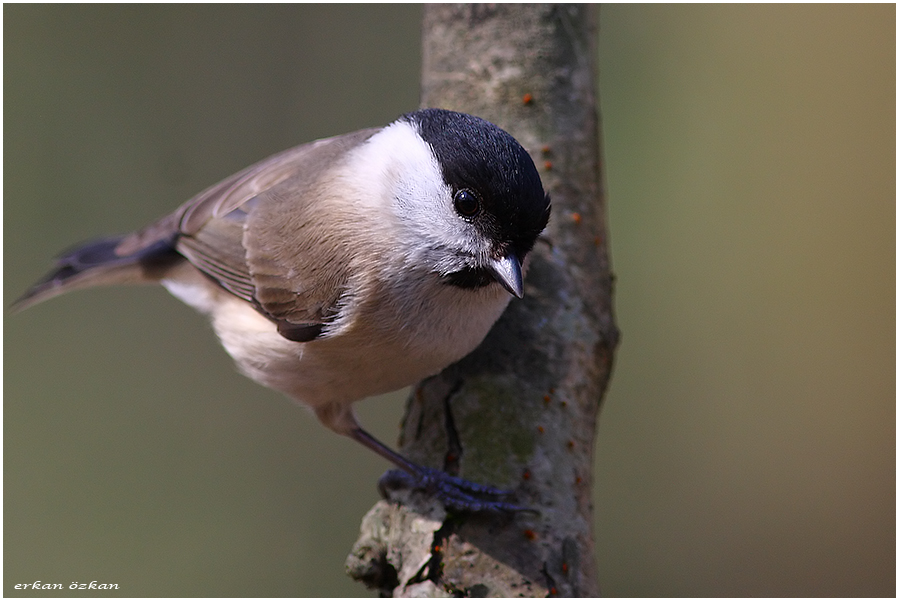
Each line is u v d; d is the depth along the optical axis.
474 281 5.74
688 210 11.36
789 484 10.77
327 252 6.14
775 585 10.62
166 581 10.77
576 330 6.66
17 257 11.70
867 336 10.95
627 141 11.58
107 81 12.24
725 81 11.70
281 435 11.68
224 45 12.55
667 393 11.04
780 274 11.35
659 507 10.77
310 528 11.16
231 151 12.35
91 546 10.85
